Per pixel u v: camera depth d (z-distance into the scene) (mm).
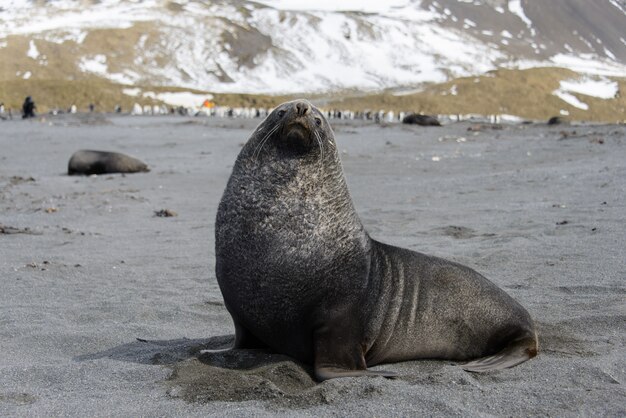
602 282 9219
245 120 63719
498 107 143375
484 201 17453
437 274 7258
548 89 159500
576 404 5445
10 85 119500
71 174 27203
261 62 178500
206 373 6332
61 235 14648
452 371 6207
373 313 6820
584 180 19109
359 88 169000
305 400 5672
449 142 37656
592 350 6918
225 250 6672
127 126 55531
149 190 22250
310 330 6602
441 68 183875
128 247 13383
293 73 175500
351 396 5668
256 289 6574
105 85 130000
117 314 8742
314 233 6582
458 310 7125
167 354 7023
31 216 17391
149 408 5547
